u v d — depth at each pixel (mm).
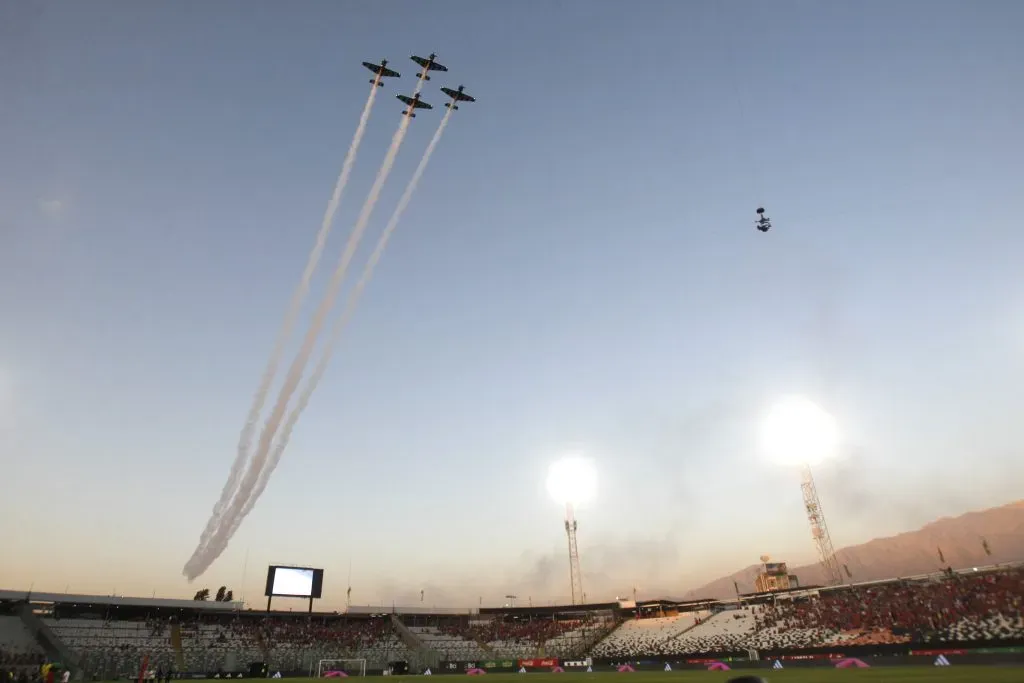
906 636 76125
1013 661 54438
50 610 100250
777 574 151625
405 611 135000
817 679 42250
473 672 99750
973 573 81688
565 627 128875
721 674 62125
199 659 98938
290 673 98625
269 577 120000
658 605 127500
